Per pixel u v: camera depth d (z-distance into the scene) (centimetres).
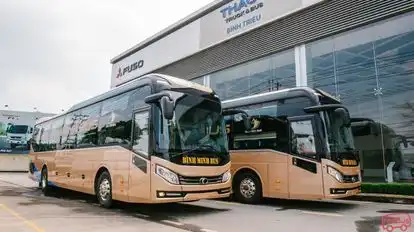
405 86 1288
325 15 1553
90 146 1034
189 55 2273
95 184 977
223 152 843
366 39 1420
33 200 1124
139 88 861
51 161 1327
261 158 1031
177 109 795
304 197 914
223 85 2039
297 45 1655
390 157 1294
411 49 1288
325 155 887
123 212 853
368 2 1407
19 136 4125
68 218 757
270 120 1038
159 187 723
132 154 816
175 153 744
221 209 923
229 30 2014
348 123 967
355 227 673
